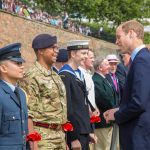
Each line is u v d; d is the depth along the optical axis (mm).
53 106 11102
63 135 11398
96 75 16734
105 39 56156
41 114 10953
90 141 14117
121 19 66062
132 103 9781
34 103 10883
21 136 9750
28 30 35625
